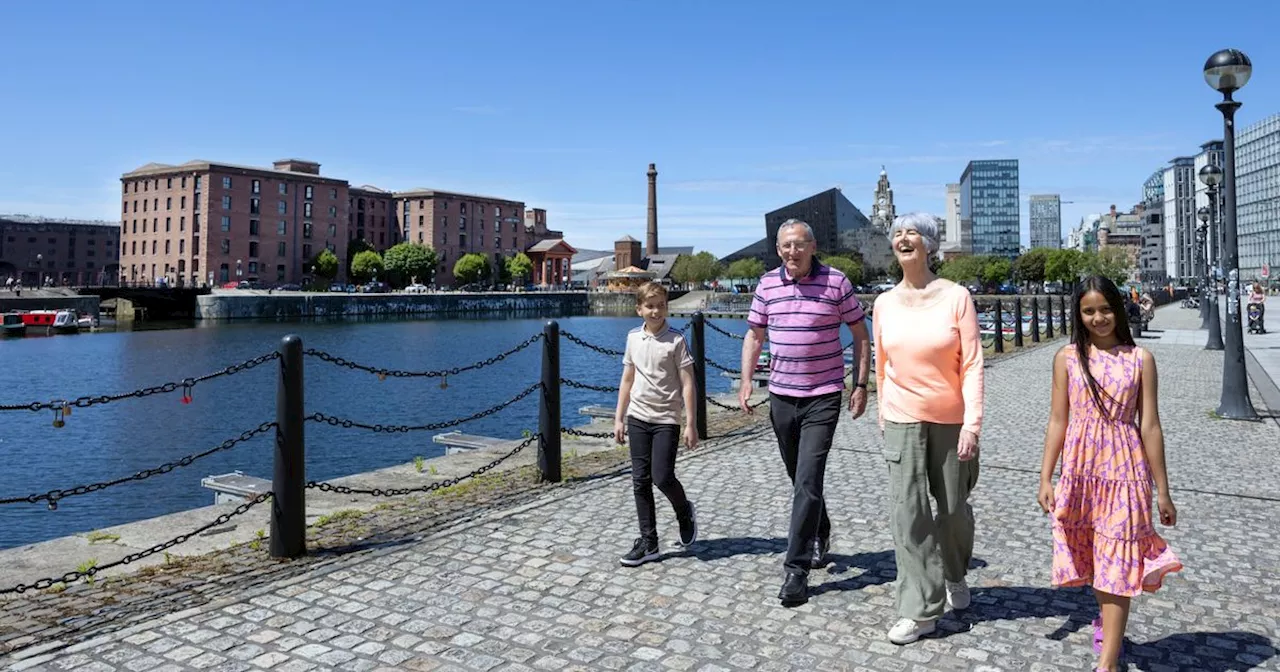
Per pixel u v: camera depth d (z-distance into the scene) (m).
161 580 4.89
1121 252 103.06
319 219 116.81
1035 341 26.25
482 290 132.50
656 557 5.23
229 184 104.38
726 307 117.00
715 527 5.98
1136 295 29.58
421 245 125.56
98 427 23.89
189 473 18.09
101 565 5.20
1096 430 3.53
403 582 4.83
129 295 79.75
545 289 142.75
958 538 4.19
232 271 104.88
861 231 158.25
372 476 8.12
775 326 4.80
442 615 4.31
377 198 135.50
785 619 4.25
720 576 4.91
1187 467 8.02
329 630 4.11
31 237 144.25
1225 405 11.12
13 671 3.60
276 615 4.30
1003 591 4.64
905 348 4.07
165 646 3.89
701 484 7.38
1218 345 21.88
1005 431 10.16
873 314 4.36
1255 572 4.95
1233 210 11.11
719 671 3.64
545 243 157.88
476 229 143.25
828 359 4.65
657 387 5.21
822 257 139.12
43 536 13.30
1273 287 112.12
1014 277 123.62
